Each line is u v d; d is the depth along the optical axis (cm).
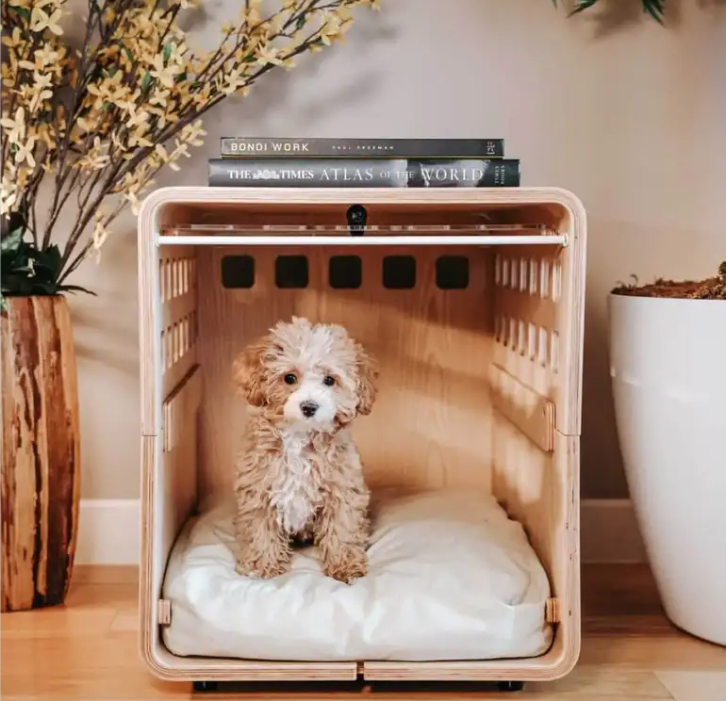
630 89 164
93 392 167
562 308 118
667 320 125
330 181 127
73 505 147
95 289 165
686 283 144
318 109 163
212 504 157
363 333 167
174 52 144
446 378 169
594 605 151
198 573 124
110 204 163
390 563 131
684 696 120
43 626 141
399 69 163
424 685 124
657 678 125
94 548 169
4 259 140
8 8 148
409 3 162
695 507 128
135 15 153
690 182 165
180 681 121
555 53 163
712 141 165
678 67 163
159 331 118
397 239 116
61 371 143
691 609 136
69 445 146
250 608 120
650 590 157
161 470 121
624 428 138
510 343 155
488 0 162
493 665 118
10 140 137
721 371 122
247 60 149
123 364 167
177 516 141
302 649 118
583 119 164
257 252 164
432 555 131
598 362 169
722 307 120
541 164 165
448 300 167
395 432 169
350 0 149
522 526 145
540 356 134
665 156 165
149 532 117
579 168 165
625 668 128
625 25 163
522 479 146
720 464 124
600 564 171
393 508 151
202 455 167
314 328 133
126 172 150
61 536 146
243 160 126
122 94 142
